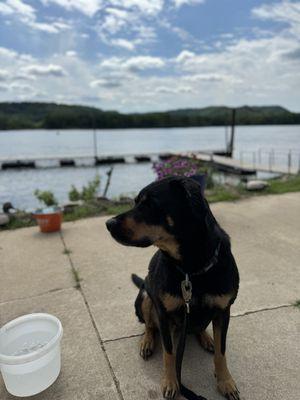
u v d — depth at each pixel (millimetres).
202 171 3695
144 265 2389
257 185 4492
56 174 13812
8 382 1264
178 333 1603
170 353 1311
